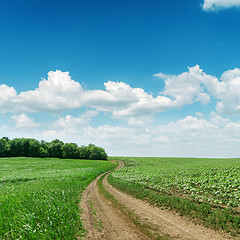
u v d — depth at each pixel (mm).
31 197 13453
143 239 8516
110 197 18438
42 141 128000
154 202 15328
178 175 31438
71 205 13766
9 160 78375
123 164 92938
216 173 30656
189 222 10320
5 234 7539
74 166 64688
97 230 9750
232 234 8359
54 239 7871
